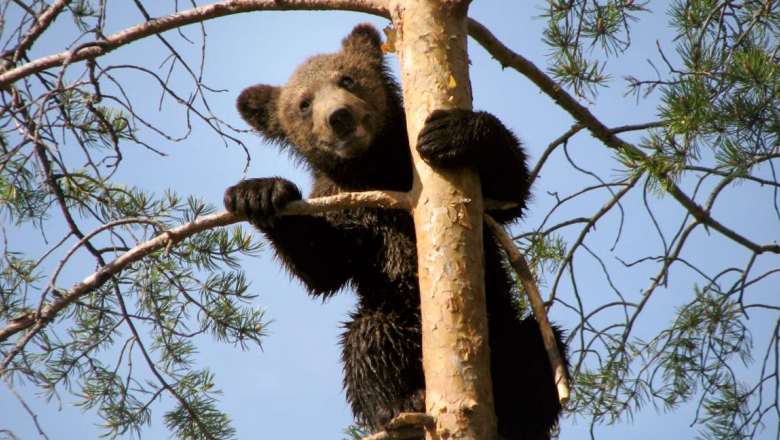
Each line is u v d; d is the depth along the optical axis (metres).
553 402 11.94
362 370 12.16
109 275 9.17
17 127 8.83
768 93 9.04
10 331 8.98
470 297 8.23
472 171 8.81
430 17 9.21
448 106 9.04
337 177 13.26
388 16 9.67
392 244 12.26
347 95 12.66
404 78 9.27
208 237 11.36
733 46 9.68
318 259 12.70
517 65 10.38
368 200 8.89
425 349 8.23
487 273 12.16
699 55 9.82
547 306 11.93
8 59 9.84
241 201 11.20
